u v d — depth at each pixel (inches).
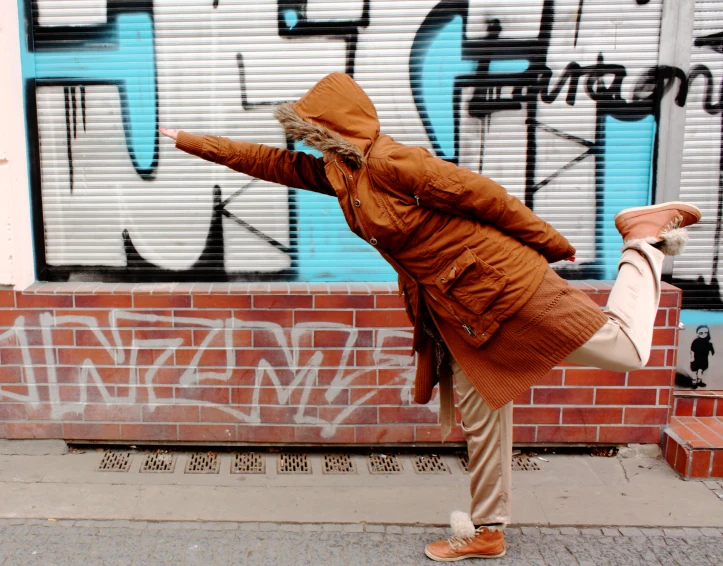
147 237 145.7
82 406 144.0
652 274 98.7
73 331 141.4
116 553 111.3
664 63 140.2
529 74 140.7
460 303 94.7
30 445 144.7
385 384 143.0
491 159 143.2
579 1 138.8
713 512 125.3
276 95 141.8
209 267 146.6
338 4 138.6
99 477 135.9
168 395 143.4
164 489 131.9
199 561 109.5
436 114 141.8
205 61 140.6
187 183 143.9
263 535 117.3
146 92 141.3
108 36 139.7
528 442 145.5
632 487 134.2
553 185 144.1
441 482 136.3
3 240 138.9
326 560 110.3
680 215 101.3
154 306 140.5
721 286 147.7
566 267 146.9
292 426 144.4
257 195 144.3
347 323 140.6
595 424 145.0
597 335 94.3
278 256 146.3
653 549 113.7
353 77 140.9
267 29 139.6
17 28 138.5
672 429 144.9
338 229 145.6
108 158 143.3
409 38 139.7
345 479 137.1
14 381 143.3
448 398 112.9
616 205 144.8
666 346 142.3
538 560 110.3
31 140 142.4
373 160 90.7
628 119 142.3
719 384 151.2
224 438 144.7
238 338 141.3
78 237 145.5
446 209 91.5
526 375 96.9
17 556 109.8
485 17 139.2
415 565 109.1
